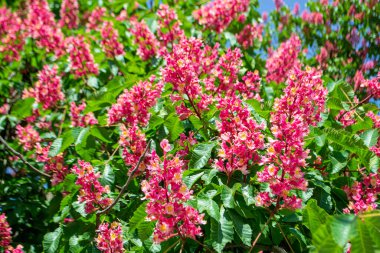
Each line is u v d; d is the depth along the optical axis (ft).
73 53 15.39
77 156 15.25
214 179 9.91
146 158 10.24
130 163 10.34
